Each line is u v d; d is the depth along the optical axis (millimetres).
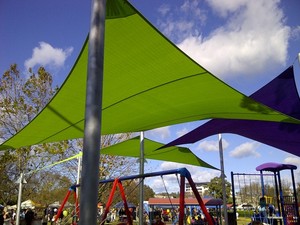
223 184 9664
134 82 4336
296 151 8062
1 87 17859
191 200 24375
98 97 2510
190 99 4734
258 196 15656
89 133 2414
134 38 3441
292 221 11172
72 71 3992
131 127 6352
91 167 2352
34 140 6098
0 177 18844
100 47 2617
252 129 6871
